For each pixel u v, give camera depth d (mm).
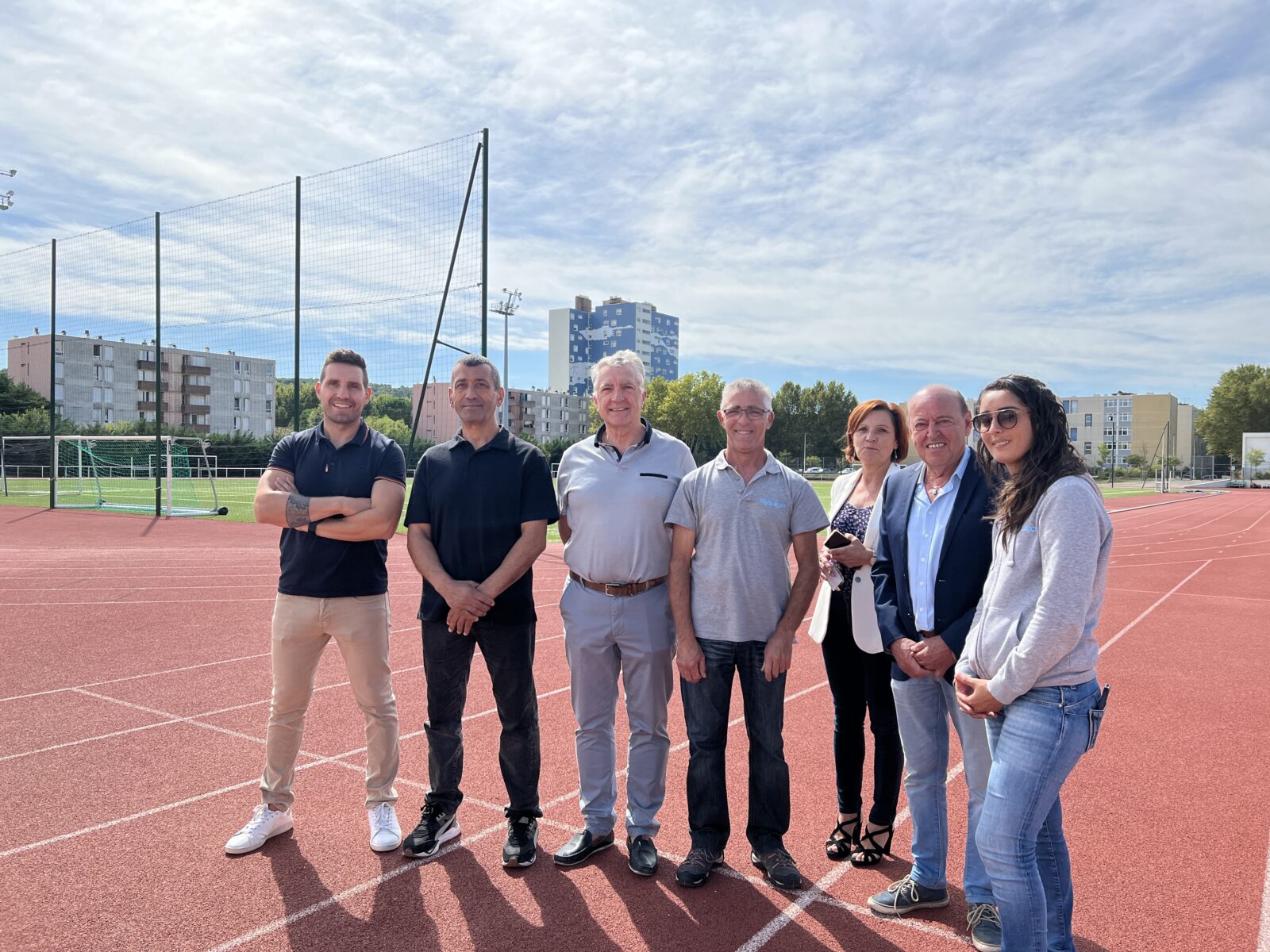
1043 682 2373
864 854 3578
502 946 2896
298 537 3629
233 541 16438
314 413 49062
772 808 3447
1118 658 7680
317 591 3592
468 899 3223
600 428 3850
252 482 44812
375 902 3182
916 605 3107
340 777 4441
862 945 2943
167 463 22438
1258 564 16094
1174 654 7855
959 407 3125
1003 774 2391
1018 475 2479
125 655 7062
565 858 3512
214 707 5613
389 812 3715
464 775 4535
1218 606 10750
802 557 3451
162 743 4902
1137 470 107000
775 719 3459
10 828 3762
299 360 17453
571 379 154500
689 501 3541
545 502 3674
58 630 8062
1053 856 2582
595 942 2930
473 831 3857
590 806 3643
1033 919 2334
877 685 3496
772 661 3369
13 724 5223
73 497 30234
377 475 3641
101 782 4309
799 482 3506
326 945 2879
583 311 155750
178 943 2865
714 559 3459
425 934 2963
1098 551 2336
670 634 3672
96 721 5297
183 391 80562
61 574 11711
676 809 4137
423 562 3615
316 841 3697
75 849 3572
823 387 103625
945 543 3020
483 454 3666
